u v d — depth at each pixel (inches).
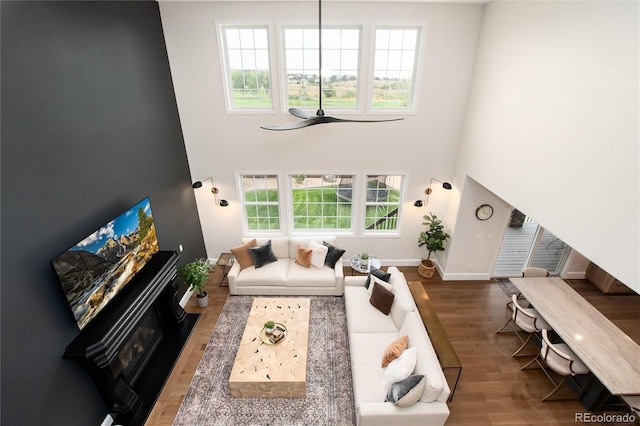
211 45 187.9
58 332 109.2
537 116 131.6
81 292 113.2
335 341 178.2
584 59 106.1
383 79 202.1
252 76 201.5
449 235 227.3
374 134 211.9
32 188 100.0
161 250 181.6
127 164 149.9
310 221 248.4
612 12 94.7
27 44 98.8
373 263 218.1
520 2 142.6
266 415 139.2
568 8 113.0
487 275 234.7
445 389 121.7
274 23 183.2
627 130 90.0
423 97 200.8
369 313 173.6
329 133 211.8
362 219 240.2
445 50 189.0
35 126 101.1
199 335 183.5
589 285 231.0
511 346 177.0
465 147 203.0
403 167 221.5
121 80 145.6
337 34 190.7
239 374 141.8
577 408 143.6
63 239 112.4
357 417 127.5
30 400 98.8
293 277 207.3
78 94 119.3
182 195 209.6
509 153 153.0
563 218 117.3
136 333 154.7
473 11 179.6
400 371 125.8
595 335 142.7
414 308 161.8
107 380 125.8
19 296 95.4
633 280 90.2
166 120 188.1
